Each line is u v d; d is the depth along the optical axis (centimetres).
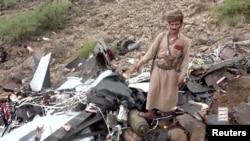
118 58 853
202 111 571
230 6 941
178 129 543
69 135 546
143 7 1109
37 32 1051
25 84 785
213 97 609
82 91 637
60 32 1049
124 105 553
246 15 934
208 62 675
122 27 1012
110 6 1153
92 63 798
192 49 820
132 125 539
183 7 1056
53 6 1112
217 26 923
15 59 941
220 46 753
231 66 669
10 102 681
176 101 532
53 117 593
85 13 1131
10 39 1012
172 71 512
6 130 618
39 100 662
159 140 532
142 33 960
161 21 1002
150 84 529
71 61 852
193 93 618
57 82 786
